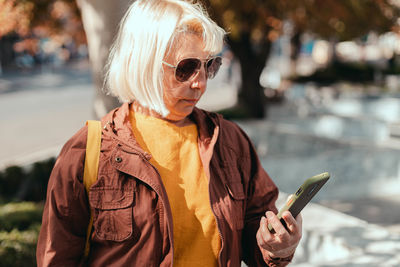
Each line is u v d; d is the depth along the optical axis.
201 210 1.21
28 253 3.18
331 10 6.70
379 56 32.06
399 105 13.30
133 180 1.17
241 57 11.00
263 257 1.29
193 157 1.27
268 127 8.25
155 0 1.21
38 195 6.01
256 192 1.39
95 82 3.51
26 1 6.00
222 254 1.20
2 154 8.65
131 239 1.14
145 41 1.16
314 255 3.37
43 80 25.39
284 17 6.75
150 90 1.18
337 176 6.17
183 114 1.26
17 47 7.69
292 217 1.12
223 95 19.02
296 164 6.04
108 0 3.22
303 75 19.47
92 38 3.39
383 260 2.79
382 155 6.31
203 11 1.31
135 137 1.26
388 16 8.66
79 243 1.20
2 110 14.73
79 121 12.50
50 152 8.16
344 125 9.88
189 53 1.18
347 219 3.71
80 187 1.17
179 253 1.20
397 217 5.41
